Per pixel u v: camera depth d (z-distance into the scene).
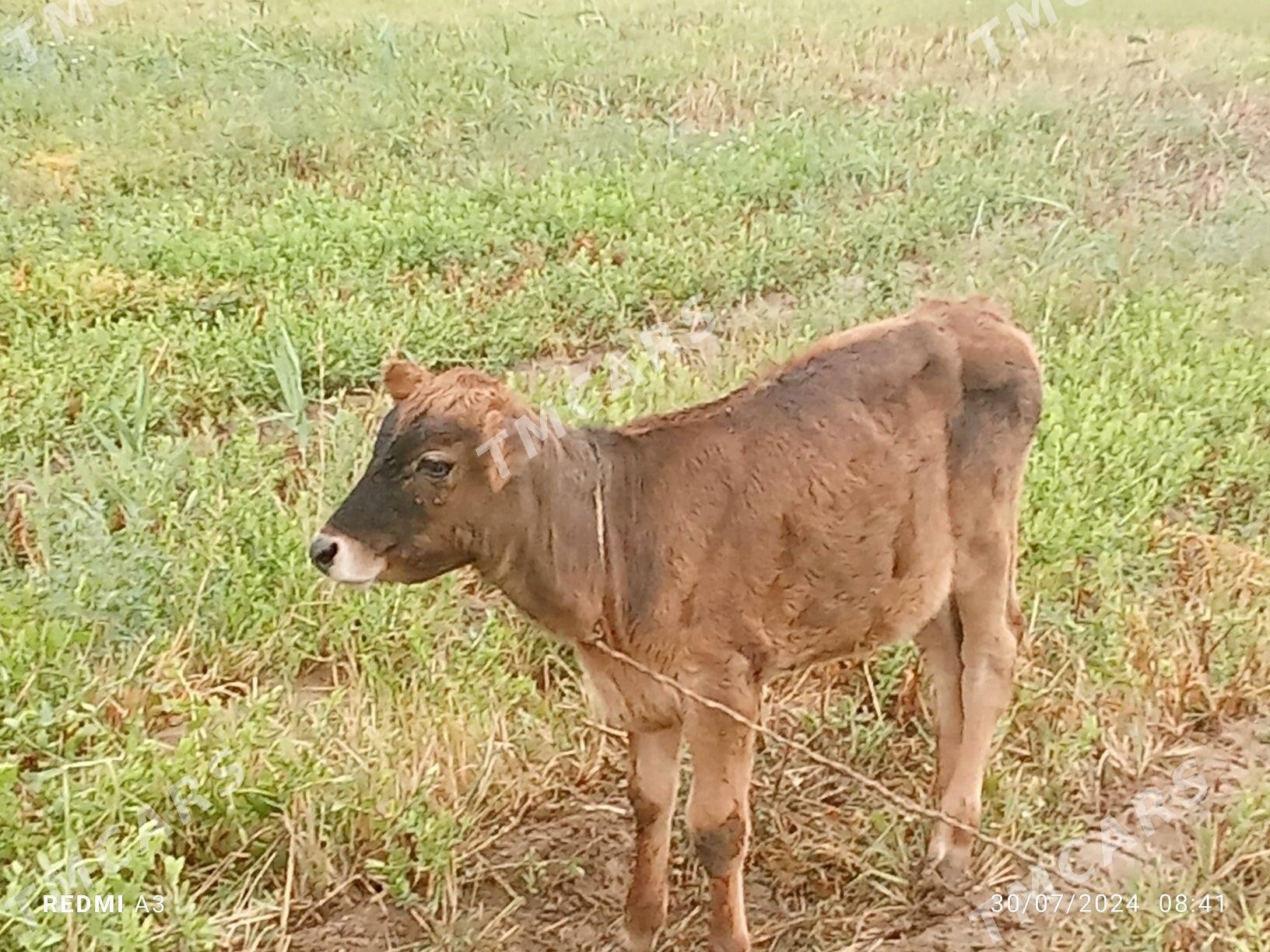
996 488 2.56
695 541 2.27
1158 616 3.18
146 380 3.79
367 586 2.19
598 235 5.18
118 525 3.38
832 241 5.12
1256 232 5.05
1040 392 2.60
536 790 2.77
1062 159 5.95
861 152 5.93
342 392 3.96
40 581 3.07
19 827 2.45
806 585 2.35
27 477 3.51
